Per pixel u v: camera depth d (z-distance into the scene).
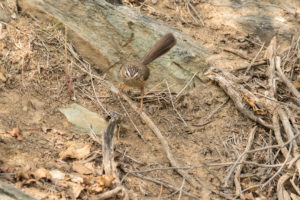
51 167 4.59
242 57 6.93
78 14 6.38
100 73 6.30
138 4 7.58
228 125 6.02
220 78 6.33
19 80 5.57
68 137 5.16
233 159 5.52
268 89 6.28
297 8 7.91
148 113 6.05
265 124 5.89
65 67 5.92
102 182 4.47
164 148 5.44
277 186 5.12
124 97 6.03
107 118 5.70
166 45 5.95
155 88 6.34
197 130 5.94
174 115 6.10
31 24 6.16
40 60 5.84
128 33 6.48
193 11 7.69
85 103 5.77
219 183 5.16
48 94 5.61
